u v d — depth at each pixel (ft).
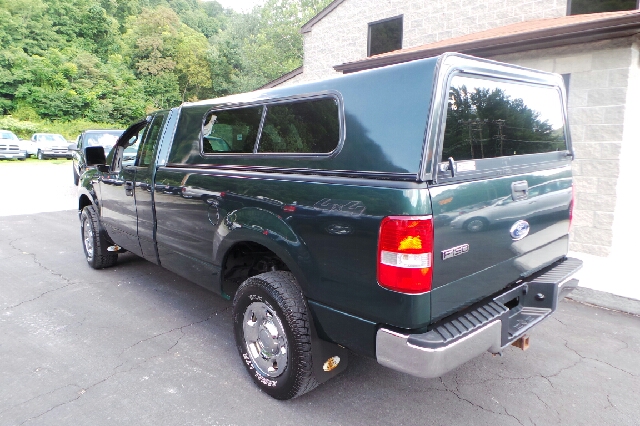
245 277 11.40
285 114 9.07
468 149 7.72
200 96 197.06
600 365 10.73
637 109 20.21
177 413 8.88
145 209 13.42
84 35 190.90
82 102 145.89
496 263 8.27
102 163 15.75
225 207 10.06
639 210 23.91
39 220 28.94
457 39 27.99
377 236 7.01
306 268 8.25
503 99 8.63
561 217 10.31
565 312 13.92
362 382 10.09
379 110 7.42
